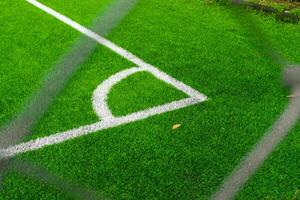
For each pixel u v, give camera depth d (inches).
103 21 253.0
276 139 162.4
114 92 195.3
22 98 189.3
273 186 143.3
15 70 210.5
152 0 287.0
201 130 170.6
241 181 145.4
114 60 220.2
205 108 183.8
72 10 276.7
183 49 231.1
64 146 162.6
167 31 249.3
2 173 149.6
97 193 142.2
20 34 246.2
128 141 165.0
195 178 147.6
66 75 206.1
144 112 182.2
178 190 143.2
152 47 233.1
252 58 220.8
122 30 248.2
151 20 260.4
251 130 169.8
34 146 162.6
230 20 258.7
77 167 152.5
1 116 178.4
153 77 206.8
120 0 247.9
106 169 151.6
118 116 179.8
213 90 196.1
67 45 234.2
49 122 175.2
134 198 140.4
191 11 272.5
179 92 195.5
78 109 183.3
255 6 264.7
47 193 141.5
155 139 165.9
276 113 178.4
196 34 246.1
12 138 166.4
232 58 221.3
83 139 165.9
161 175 149.0
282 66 211.8
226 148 160.7
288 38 238.7
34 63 216.8
